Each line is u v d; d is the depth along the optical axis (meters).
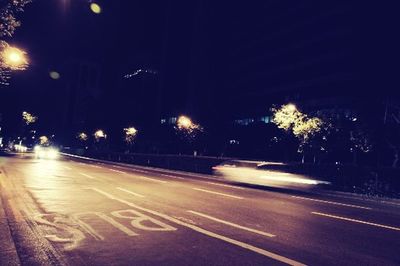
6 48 11.55
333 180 21.83
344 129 28.16
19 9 11.04
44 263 4.98
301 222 8.85
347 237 7.34
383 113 26.73
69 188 14.01
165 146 66.06
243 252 5.86
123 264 5.06
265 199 13.52
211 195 13.88
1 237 6.21
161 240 6.45
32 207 9.28
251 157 57.50
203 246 6.15
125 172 26.41
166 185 17.36
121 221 7.96
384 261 5.73
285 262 5.41
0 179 15.99
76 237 6.42
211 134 53.41
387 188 19.56
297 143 43.69
